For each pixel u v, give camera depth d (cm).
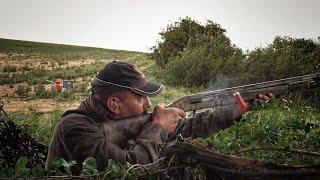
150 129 293
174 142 271
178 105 326
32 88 2369
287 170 276
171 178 270
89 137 284
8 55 4509
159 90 306
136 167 263
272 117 716
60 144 295
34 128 693
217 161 273
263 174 272
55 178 242
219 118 328
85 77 2900
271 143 470
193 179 273
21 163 243
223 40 2291
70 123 292
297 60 1745
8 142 364
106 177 252
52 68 3475
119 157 278
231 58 1938
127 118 298
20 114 1295
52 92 1989
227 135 436
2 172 243
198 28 2542
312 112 984
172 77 2117
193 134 330
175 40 2564
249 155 412
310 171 277
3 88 2328
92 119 298
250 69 1816
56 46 6316
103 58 4519
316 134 522
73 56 4709
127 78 299
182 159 272
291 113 851
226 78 1878
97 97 301
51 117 1077
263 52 1891
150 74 2464
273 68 1731
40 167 251
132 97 299
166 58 2562
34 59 4272
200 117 332
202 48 2177
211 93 331
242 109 332
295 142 487
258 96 338
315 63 1708
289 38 1930
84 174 253
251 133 465
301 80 370
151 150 284
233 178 276
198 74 2006
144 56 4016
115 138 295
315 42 1925
